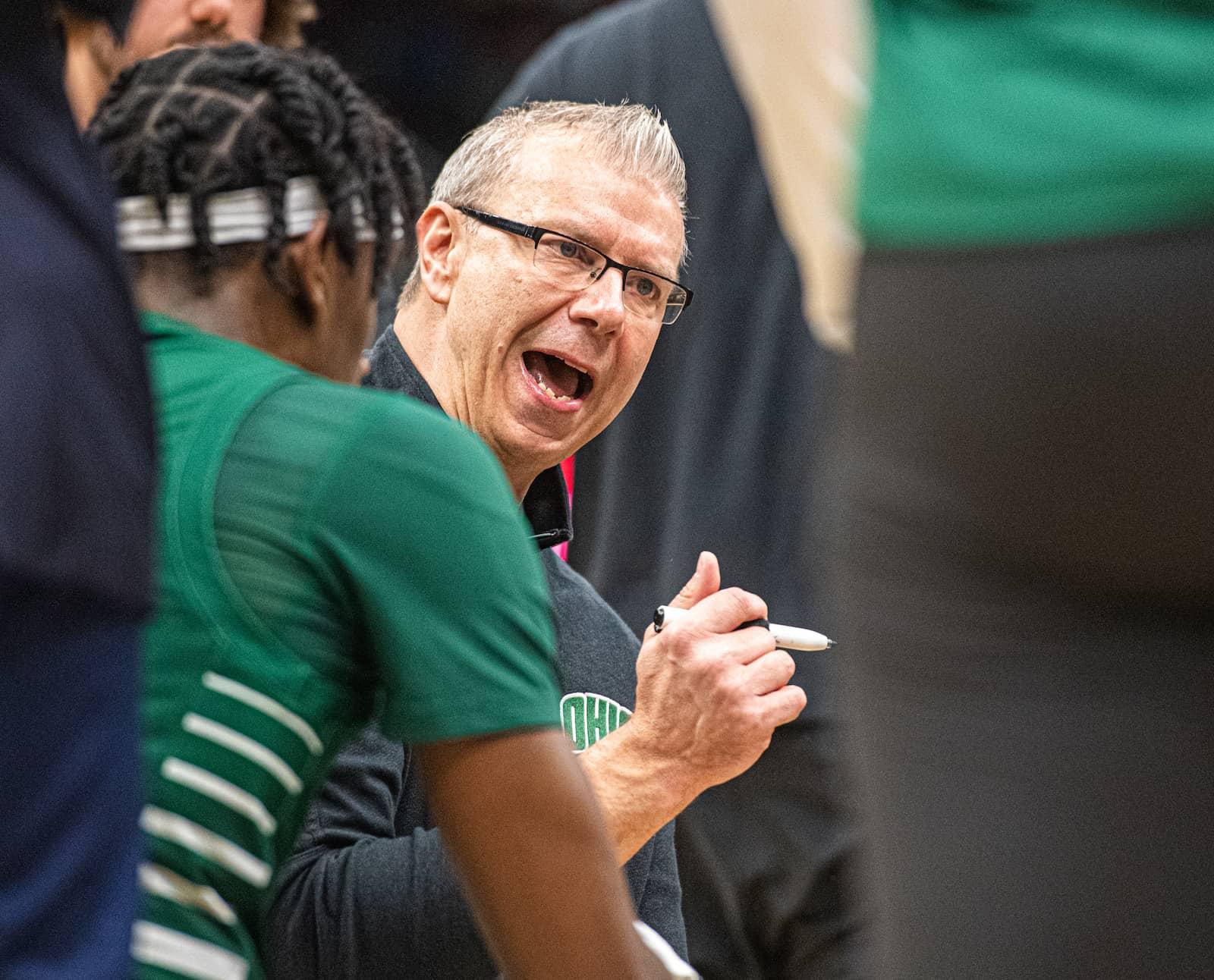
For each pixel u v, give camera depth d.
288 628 4.12
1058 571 3.66
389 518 4.19
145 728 4.02
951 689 3.79
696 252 9.00
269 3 8.65
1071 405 3.52
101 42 4.13
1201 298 3.39
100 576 3.12
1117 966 3.62
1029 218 3.49
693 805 9.27
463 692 4.16
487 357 6.89
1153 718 3.62
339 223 4.61
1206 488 3.46
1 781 3.00
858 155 3.77
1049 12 3.52
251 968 4.11
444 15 25.22
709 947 9.48
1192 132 3.37
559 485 7.22
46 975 3.03
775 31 4.28
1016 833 3.69
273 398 4.31
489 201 6.93
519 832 4.21
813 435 8.72
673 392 9.11
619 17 9.35
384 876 5.38
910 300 3.69
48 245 3.16
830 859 8.95
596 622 7.19
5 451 2.97
